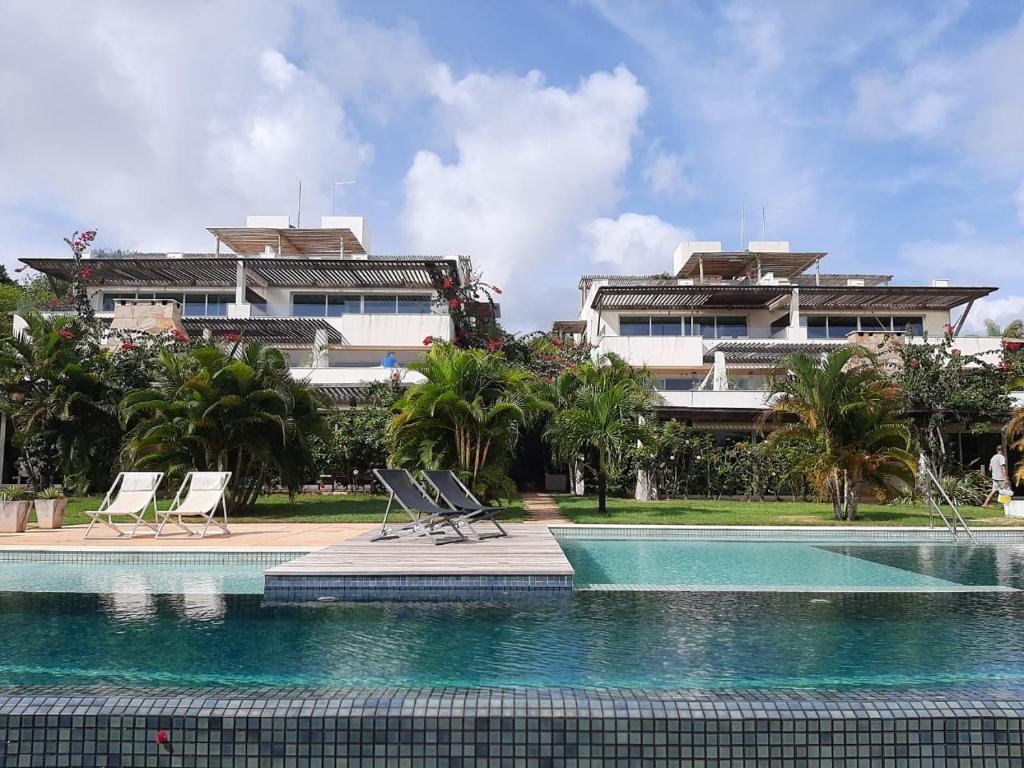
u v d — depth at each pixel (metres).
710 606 5.87
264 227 43.00
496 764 2.81
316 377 27.34
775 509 17.41
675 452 21.28
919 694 3.05
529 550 7.91
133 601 6.06
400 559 7.08
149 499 10.84
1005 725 2.86
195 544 9.44
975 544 11.73
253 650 4.33
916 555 9.98
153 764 2.84
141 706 2.90
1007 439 20.83
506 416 14.23
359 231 46.69
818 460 14.98
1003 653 4.29
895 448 14.80
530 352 30.70
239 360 15.45
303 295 38.44
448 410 13.82
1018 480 18.61
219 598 6.22
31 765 2.87
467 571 6.32
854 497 14.91
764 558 9.52
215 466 14.87
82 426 19.53
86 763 2.86
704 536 12.37
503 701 2.92
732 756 2.81
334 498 20.58
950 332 22.45
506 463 14.55
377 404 23.36
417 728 2.83
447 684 3.63
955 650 4.35
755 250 47.34
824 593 6.52
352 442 21.72
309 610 5.66
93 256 36.44
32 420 18.70
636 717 2.83
